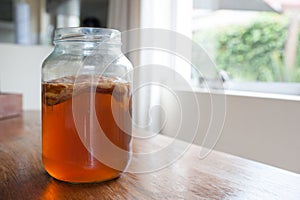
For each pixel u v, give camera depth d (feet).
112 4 4.39
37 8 4.98
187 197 1.10
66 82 1.18
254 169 1.43
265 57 3.36
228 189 1.18
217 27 3.74
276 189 1.18
